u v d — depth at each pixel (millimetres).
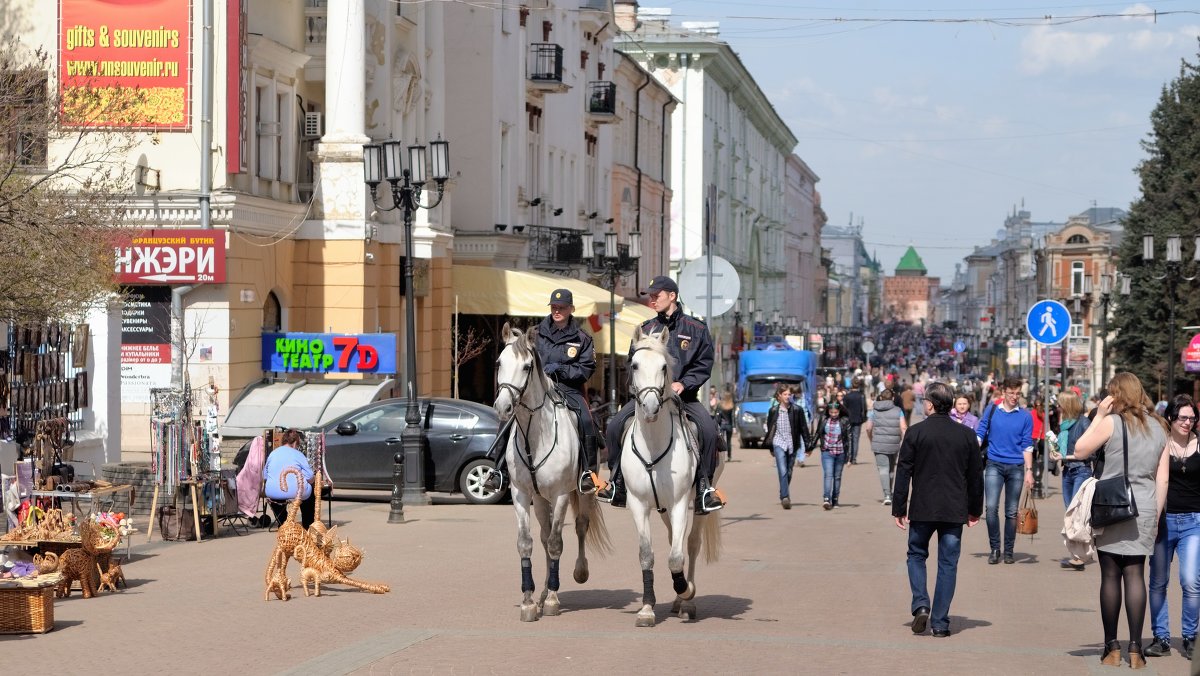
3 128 22719
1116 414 11375
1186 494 11844
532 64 52656
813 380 60719
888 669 10750
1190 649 11734
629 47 86938
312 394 29891
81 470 23812
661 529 23000
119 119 26000
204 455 20734
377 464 26531
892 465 28594
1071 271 131000
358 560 15000
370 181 26297
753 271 114375
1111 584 11258
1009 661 11188
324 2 36031
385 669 10609
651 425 12711
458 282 44094
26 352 22141
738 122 105125
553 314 13836
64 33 30219
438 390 42406
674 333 13508
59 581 13125
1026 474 18734
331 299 34719
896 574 17344
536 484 13258
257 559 18047
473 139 47469
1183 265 63094
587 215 61781
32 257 21656
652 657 11172
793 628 12898
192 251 29969
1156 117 69500
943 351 193125
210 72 30406
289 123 34500
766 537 22281
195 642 11961
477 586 15555
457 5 47281
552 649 11484
